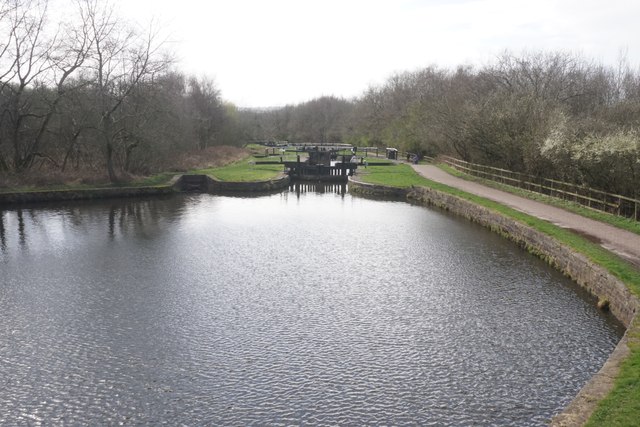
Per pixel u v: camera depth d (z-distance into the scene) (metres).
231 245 24.64
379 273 20.14
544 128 31.53
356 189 43.28
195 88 74.81
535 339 14.15
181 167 51.22
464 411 10.92
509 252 23.00
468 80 65.88
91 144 43.94
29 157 40.41
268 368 12.74
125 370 12.68
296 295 17.73
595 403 9.25
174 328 15.06
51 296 17.77
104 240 25.70
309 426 10.46
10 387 11.95
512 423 10.51
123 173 42.12
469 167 45.38
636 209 22.91
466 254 22.73
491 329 14.84
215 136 76.31
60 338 14.44
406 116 71.69
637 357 10.79
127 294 17.92
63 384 12.07
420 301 17.08
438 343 14.00
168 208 35.16
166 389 11.84
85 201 37.56
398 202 38.09
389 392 11.66
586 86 57.06
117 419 10.75
